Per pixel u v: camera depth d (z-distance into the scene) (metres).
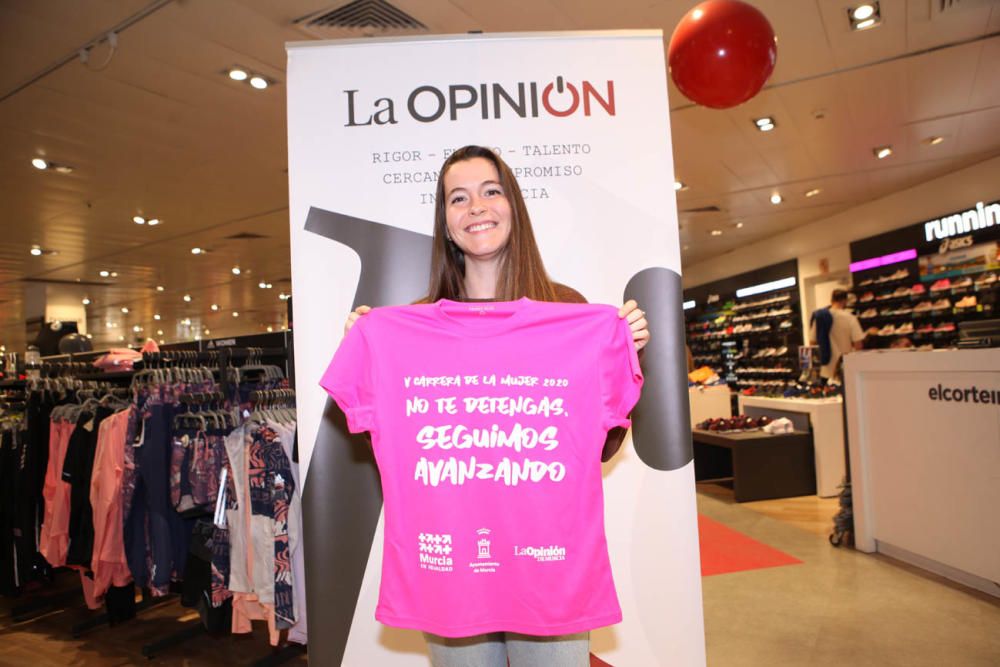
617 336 1.26
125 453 2.72
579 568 1.18
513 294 1.43
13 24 4.05
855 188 8.66
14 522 3.50
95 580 2.86
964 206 7.86
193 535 2.60
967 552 2.99
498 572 1.19
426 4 3.98
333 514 1.71
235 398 2.87
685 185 8.18
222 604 2.57
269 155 6.55
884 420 3.52
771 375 12.01
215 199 8.01
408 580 1.19
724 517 4.67
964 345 3.26
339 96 1.76
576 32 1.79
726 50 2.32
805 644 2.56
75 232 9.25
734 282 13.39
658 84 1.80
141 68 4.67
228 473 2.43
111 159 6.44
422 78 1.77
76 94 5.04
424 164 1.75
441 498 1.20
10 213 8.10
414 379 1.25
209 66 4.68
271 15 4.04
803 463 5.29
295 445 2.29
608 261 1.76
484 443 1.22
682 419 1.75
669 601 1.72
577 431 1.22
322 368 1.72
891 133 6.55
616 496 1.74
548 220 1.76
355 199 1.75
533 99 1.77
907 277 8.75
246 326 23.86
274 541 2.19
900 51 4.81
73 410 3.25
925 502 3.24
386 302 1.73
